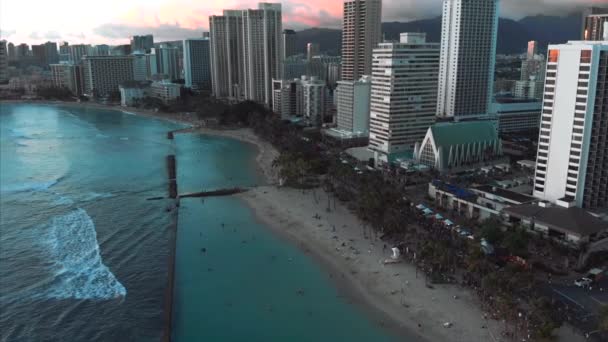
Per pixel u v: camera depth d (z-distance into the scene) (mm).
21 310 125688
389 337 112000
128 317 123125
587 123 168250
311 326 117625
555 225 153375
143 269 148750
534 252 147500
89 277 143000
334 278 141250
